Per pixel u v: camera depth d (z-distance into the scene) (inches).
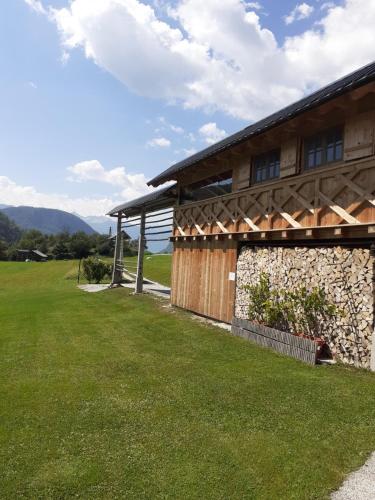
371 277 239.6
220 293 412.8
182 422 175.3
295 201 305.4
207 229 444.1
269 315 318.3
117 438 161.6
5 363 278.5
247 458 145.0
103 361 277.7
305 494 124.5
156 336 352.2
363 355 242.1
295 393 203.0
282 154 337.1
